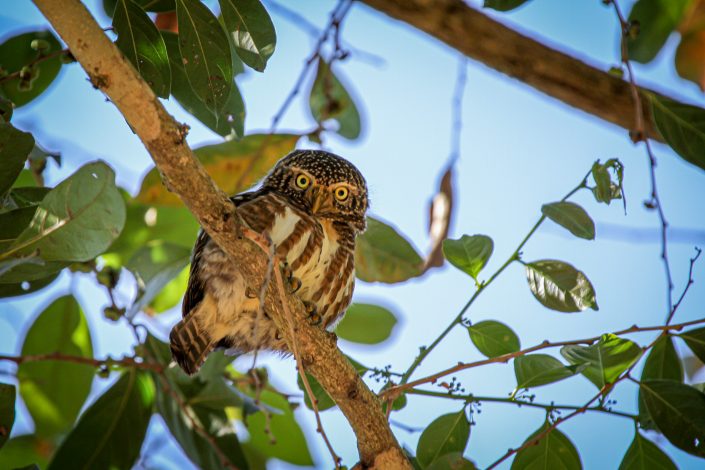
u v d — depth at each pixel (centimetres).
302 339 762
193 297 941
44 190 866
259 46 773
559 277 820
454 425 848
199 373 996
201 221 710
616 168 778
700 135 919
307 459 1148
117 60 646
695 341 827
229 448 990
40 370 1091
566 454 828
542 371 801
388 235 1084
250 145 1091
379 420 785
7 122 793
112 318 951
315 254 922
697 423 805
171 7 847
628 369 793
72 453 950
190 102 887
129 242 1159
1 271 719
